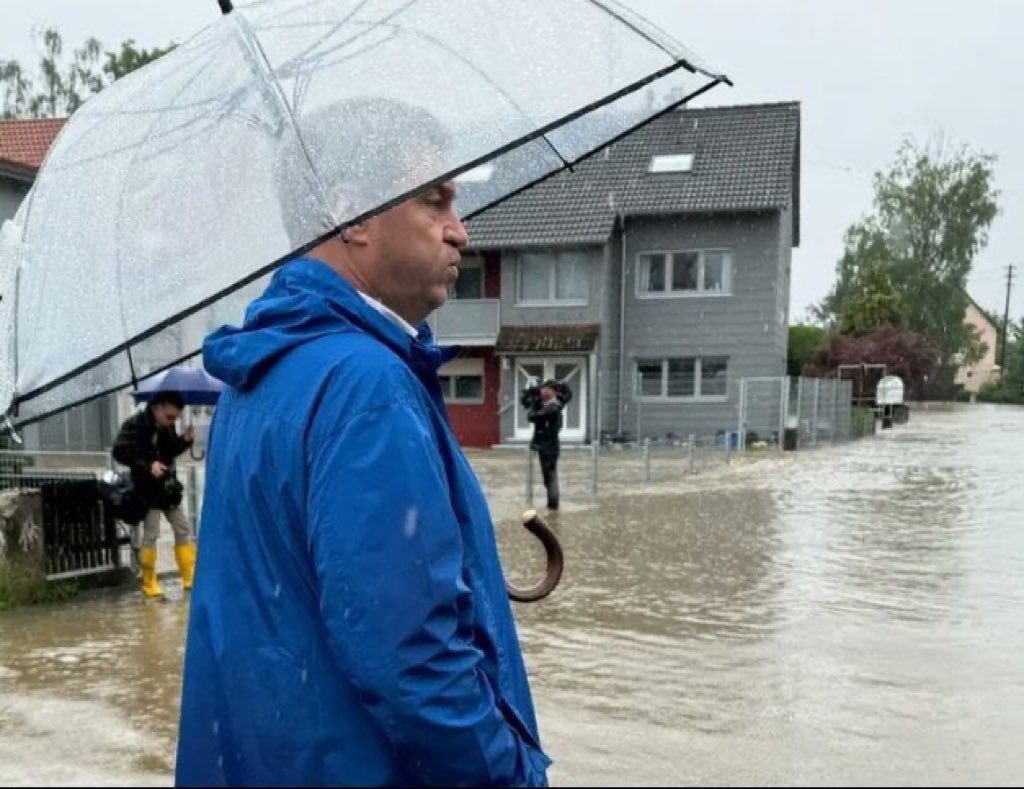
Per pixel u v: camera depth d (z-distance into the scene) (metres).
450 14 2.21
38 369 1.94
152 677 5.55
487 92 2.10
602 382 26.45
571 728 4.59
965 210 56.59
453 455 1.71
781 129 27.77
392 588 1.43
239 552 1.60
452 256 1.90
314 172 1.77
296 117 1.85
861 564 8.85
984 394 69.31
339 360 1.56
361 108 1.84
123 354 2.63
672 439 26.61
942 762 4.17
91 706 5.03
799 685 5.26
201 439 18.17
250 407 1.63
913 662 5.69
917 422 38.81
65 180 2.16
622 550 9.79
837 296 59.47
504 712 1.70
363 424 1.49
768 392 26.17
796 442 23.42
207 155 1.94
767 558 9.25
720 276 26.61
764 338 26.28
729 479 17.02
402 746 1.47
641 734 4.51
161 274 1.87
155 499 7.76
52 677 5.56
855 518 11.87
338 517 1.46
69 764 4.23
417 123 1.87
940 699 5.01
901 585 7.89
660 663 5.72
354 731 1.51
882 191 58.12
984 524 11.26
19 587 7.47
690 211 25.98
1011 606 7.11
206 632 1.61
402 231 1.81
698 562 9.09
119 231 1.99
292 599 1.55
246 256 1.79
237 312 3.22
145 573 7.82
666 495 14.62
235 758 1.57
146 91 2.18
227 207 1.86
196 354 2.84
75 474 9.32
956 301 57.25
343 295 1.68
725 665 5.66
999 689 5.17
